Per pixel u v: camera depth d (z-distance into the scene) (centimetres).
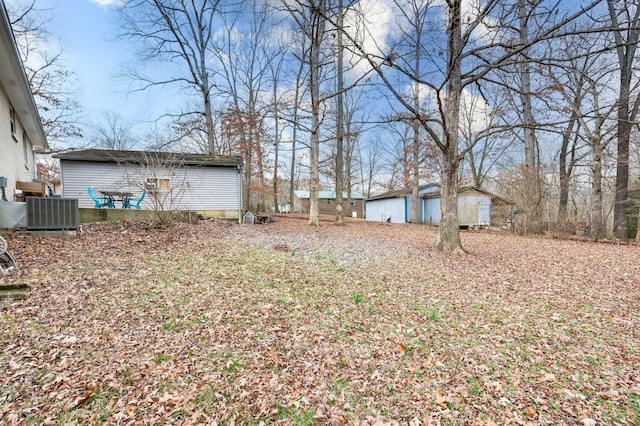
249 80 2434
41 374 258
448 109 796
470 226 1841
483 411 239
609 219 1513
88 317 358
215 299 433
